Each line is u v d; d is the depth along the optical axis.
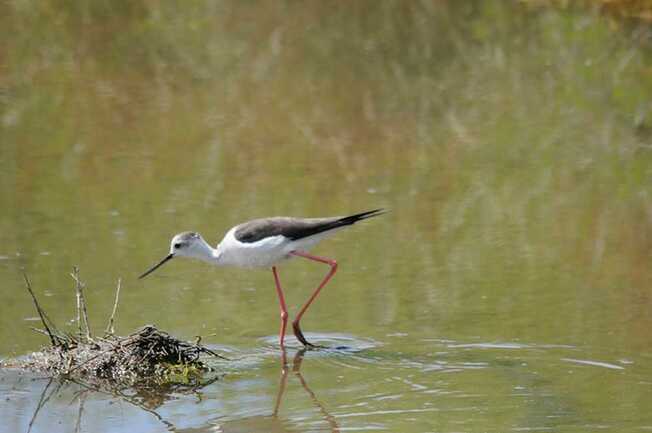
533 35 22.55
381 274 12.84
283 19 23.89
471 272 12.85
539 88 19.88
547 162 16.58
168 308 11.84
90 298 11.97
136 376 10.26
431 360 10.56
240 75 20.66
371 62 21.28
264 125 18.14
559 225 14.31
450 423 9.23
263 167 16.31
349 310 11.86
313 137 17.61
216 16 24.12
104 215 14.40
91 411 9.62
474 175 16.06
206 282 12.65
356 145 17.30
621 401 9.59
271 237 11.06
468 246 13.66
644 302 11.88
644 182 15.73
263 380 10.24
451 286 12.43
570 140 17.47
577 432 9.00
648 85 19.62
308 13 24.23
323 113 18.72
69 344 10.63
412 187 15.62
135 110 18.77
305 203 14.86
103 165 16.28
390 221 14.47
